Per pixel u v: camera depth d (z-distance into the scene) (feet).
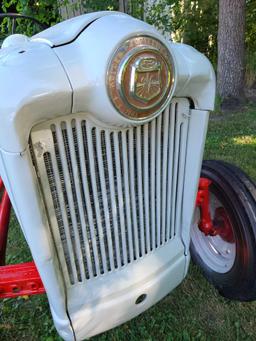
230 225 5.80
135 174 4.12
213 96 4.27
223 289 6.20
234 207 5.57
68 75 3.13
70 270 4.26
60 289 4.14
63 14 15.57
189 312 6.18
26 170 3.29
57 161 3.55
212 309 6.23
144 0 18.89
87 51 3.20
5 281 4.54
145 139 3.92
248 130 14.23
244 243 5.48
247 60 21.76
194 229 6.78
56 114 3.24
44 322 6.15
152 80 3.28
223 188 5.74
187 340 5.66
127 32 3.11
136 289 4.61
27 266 4.72
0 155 3.39
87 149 3.60
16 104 2.98
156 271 4.77
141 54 3.15
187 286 6.70
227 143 12.85
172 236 5.07
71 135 3.45
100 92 3.18
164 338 5.74
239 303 6.31
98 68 3.12
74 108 3.26
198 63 3.99
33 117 3.12
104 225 4.19
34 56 3.22
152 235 4.71
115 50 3.09
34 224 3.59
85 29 3.39
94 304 4.39
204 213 5.94
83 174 3.71
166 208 4.76
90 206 3.95
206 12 23.52
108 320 4.53
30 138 3.29
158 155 4.18
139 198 4.27
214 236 6.49
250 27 23.40
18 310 6.46
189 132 4.44
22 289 4.63
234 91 17.78
